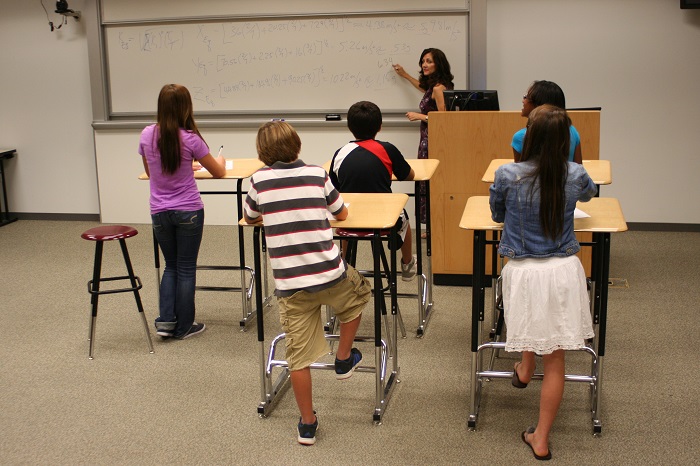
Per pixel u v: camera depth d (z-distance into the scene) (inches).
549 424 116.5
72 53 267.4
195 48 255.1
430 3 238.1
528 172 107.7
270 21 248.5
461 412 132.2
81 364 155.6
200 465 118.5
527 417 130.0
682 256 217.6
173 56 257.3
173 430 129.1
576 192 108.8
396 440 124.0
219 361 155.8
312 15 244.8
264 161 118.4
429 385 142.6
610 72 237.3
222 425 130.4
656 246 227.9
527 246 110.3
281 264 115.3
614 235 241.0
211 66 255.6
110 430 129.6
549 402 115.5
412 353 157.0
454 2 237.0
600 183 136.7
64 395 142.4
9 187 282.0
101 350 162.6
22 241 254.2
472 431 125.9
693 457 116.1
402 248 175.9
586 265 181.6
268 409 133.6
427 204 172.1
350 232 142.6
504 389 139.9
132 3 255.3
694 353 152.7
